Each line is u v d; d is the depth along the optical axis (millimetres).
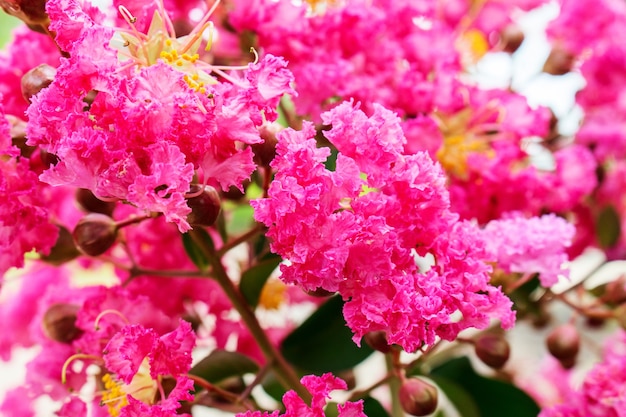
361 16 267
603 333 350
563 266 277
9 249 234
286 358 273
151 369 221
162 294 285
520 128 291
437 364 313
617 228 334
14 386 315
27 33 253
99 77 204
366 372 346
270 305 323
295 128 266
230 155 213
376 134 218
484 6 316
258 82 214
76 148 203
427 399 251
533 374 357
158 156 205
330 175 212
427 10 283
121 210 270
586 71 332
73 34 208
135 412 220
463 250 225
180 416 224
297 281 214
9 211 226
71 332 257
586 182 297
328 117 220
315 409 219
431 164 226
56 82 206
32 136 211
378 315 215
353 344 273
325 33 266
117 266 265
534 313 309
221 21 272
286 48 264
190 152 209
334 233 212
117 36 228
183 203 205
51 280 303
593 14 326
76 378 257
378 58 272
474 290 225
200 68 225
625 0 336
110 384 246
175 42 228
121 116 204
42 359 259
